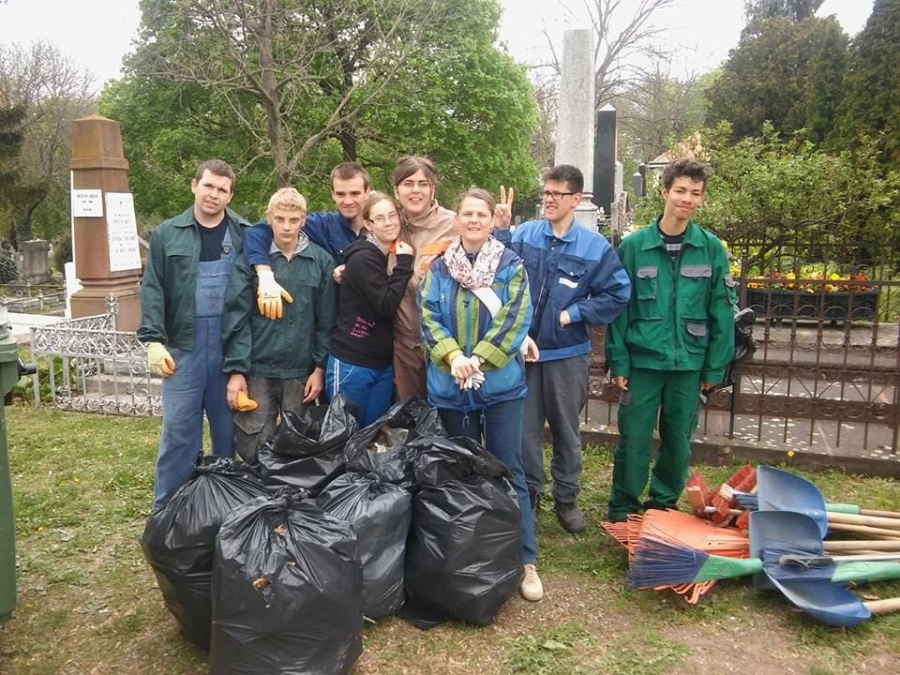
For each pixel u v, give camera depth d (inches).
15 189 903.1
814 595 114.0
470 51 516.1
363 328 126.7
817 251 352.2
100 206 321.4
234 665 86.6
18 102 967.0
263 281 122.5
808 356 259.1
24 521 150.2
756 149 344.2
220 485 101.6
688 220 134.0
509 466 119.5
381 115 494.0
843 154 349.4
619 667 100.9
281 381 129.6
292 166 381.1
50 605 118.0
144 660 102.6
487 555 106.7
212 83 354.9
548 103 1018.1
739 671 100.0
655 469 147.3
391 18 419.2
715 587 121.5
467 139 543.5
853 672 99.5
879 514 136.3
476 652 103.9
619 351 136.9
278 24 370.9
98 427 223.9
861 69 507.2
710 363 135.2
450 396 116.3
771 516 121.7
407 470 112.7
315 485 109.9
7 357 96.1
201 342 128.6
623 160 1227.9
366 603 104.7
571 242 131.7
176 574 96.7
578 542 139.9
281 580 86.1
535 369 135.4
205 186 124.8
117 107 533.0
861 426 193.8
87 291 324.8
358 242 126.2
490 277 112.1
